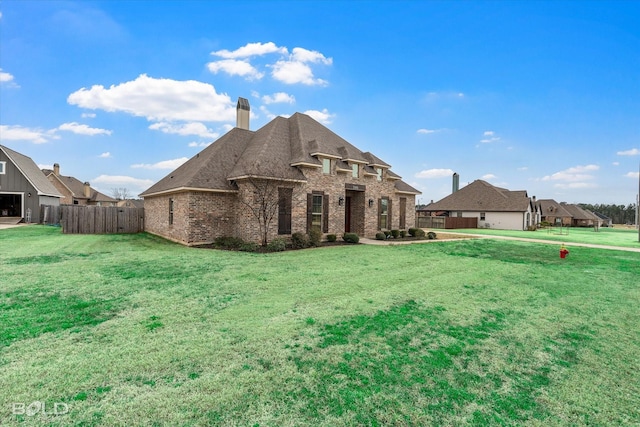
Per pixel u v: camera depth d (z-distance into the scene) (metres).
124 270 8.96
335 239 17.34
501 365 4.00
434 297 6.99
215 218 15.49
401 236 21.16
